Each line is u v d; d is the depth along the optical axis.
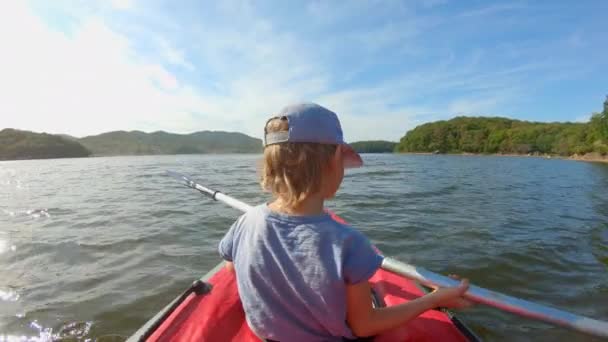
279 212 1.09
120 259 4.35
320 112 1.07
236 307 1.73
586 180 16.02
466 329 1.61
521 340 2.70
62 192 10.92
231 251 1.31
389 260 1.90
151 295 3.38
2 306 3.19
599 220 6.61
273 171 1.09
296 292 1.03
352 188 11.44
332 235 1.00
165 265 4.12
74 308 3.15
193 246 4.82
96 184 13.22
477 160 45.09
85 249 4.75
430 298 1.28
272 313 1.08
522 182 14.62
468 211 7.33
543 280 3.76
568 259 4.34
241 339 1.50
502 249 4.64
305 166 1.04
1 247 4.89
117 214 7.06
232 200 3.22
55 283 3.66
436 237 5.18
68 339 2.73
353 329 1.07
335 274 0.97
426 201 8.62
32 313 3.07
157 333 1.58
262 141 1.17
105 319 2.99
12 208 8.04
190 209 7.44
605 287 3.59
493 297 1.50
